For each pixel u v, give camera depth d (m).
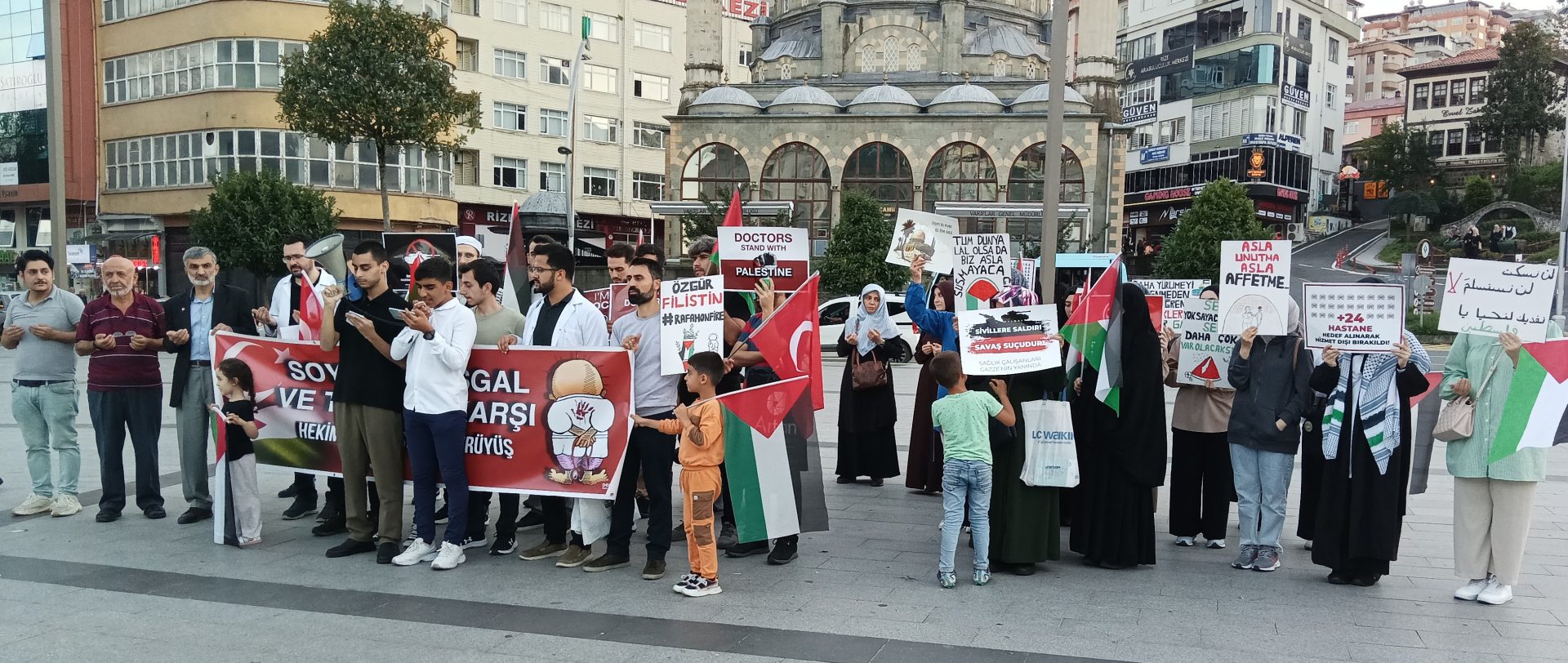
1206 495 7.21
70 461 7.86
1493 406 5.72
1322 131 70.50
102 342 7.34
